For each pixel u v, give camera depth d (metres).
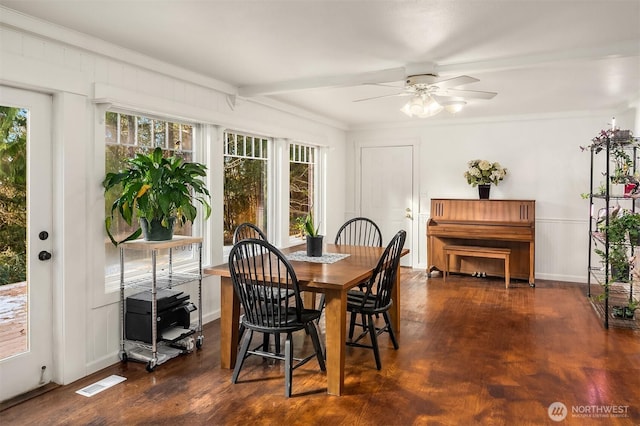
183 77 3.62
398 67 3.54
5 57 2.43
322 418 2.39
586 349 3.38
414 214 6.70
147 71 3.36
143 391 2.71
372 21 2.59
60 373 2.81
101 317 3.06
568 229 5.79
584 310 4.45
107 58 3.04
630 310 4.07
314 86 3.93
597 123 5.58
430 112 3.42
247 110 4.57
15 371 2.63
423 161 6.61
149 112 3.41
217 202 4.18
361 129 6.95
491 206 5.84
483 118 6.14
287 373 2.67
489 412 2.45
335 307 2.66
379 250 3.85
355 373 2.97
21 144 2.64
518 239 5.44
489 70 3.36
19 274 2.65
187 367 3.08
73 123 2.82
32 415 2.42
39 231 2.73
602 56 3.02
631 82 4.07
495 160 6.15
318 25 2.66
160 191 3.04
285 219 5.43
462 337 3.67
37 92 2.69
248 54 3.22
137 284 3.33
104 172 3.08
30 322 2.71
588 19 2.57
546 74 3.78
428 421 2.36
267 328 2.68
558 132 5.79
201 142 4.07
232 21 2.60
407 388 2.75
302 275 2.78
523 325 3.98
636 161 4.88
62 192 2.77
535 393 2.67
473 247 5.80
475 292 5.20
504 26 2.67
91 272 2.99
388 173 6.84
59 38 2.67
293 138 5.44
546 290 5.29
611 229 3.94
